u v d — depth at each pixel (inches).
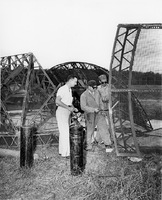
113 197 137.2
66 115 203.5
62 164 191.0
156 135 243.1
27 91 258.1
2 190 147.2
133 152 211.3
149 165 183.6
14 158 201.3
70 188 149.4
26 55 281.3
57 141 249.6
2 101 251.1
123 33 203.3
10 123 238.4
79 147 167.5
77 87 439.2
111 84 211.3
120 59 211.3
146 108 269.7
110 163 195.0
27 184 156.3
